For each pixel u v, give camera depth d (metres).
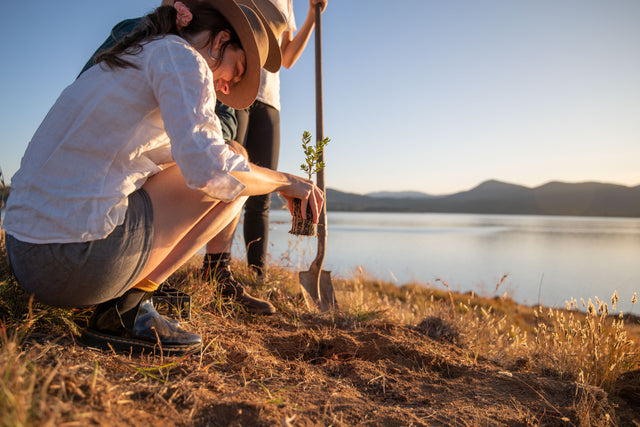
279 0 3.25
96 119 1.29
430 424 1.46
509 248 160.50
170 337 1.67
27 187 1.30
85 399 1.12
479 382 1.99
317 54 3.64
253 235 3.50
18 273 1.35
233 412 1.26
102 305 1.60
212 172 1.28
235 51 1.59
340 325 2.91
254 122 3.42
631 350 2.36
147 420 1.12
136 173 1.39
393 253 119.50
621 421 1.84
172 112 1.25
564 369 2.29
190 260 3.55
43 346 1.49
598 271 79.69
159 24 1.42
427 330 2.88
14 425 0.82
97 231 1.28
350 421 1.40
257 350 2.04
